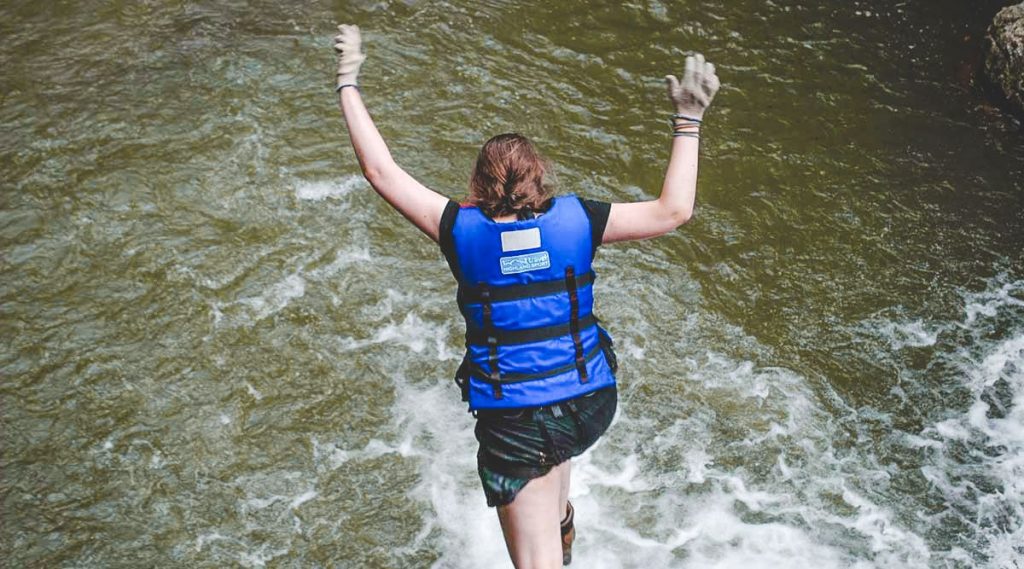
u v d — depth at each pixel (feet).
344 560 14.97
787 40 26.40
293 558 14.97
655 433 16.92
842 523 15.70
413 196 9.14
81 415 16.85
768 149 22.98
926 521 15.78
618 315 18.90
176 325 18.38
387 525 15.44
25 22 25.54
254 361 17.84
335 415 17.04
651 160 22.43
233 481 15.99
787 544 15.35
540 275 9.08
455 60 24.82
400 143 22.34
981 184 22.34
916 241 20.85
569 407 9.27
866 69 25.61
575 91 24.23
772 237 20.75
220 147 22.07
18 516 15.33
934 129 23.86
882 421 17.30
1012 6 24.88
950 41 26.73
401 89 23.82
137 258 19.60
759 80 25.02
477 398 9.29
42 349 17.87
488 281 9.07
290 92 23.63
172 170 21.47
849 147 23.18
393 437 16.75
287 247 19.98
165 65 24.27
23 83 23.61
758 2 27.66
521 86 24.22
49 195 20.83
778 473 16.39
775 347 18.49
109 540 15.08
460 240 9.05
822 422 17.25
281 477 16.07
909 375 18.10
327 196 21.11
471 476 16.17
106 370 17.58
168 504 15.62
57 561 14.79
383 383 17.61
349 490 15.92
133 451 16.34
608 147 22.70
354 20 25.98
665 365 18.06
